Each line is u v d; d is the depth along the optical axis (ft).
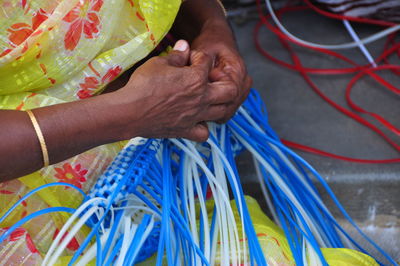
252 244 3.35
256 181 4.91
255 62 6.12
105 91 3.86
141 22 3.77
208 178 3.71
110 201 3.22
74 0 3.19
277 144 4.14
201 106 3.41
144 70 3.22
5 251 3.25
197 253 3.24
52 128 2.91
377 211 4.91
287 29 6.48
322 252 3.73
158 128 3.31
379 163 4.83
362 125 5.21
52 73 3.35
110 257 3.14
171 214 3.36
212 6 4.29
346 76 5.78
